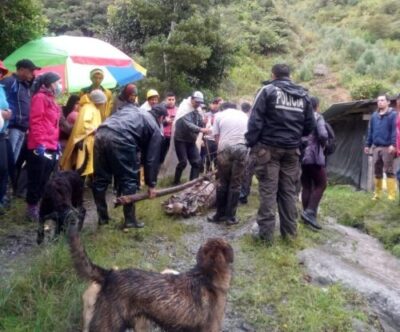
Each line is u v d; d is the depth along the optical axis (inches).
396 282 233.5
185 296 141.3
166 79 781.3
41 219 224.1
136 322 142.0
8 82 258.1
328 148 274.1
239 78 1168.2
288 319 186.2
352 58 1445.6
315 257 230.2
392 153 367.6
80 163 269.4
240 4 1644.9
